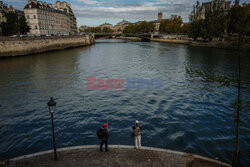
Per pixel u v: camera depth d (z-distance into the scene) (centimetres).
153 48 9581
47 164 996
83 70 4025
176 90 2647
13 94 2442
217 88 2731
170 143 1386
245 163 1164
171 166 1000
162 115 1855
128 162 1021
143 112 1925
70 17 15900
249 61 5034
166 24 16362
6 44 5481
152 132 1535
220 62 5038
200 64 4812
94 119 1772
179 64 4866
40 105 2095
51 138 1452
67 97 2359
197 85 2900
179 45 11419
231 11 8175
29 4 10138
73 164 999
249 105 1019
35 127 1619
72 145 1363
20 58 5506
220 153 1272
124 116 1836
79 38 10431
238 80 989
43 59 5428
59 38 8281
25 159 1037
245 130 1563
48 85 2858
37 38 6712
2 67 4162
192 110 1970
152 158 1062
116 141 1405
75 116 1831
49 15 11306
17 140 1423
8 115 1844
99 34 14675
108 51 8106
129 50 8600
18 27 7225
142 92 2564
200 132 1538
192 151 1295
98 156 1069
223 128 1599
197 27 9944
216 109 1994
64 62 4972
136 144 1146
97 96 2403
